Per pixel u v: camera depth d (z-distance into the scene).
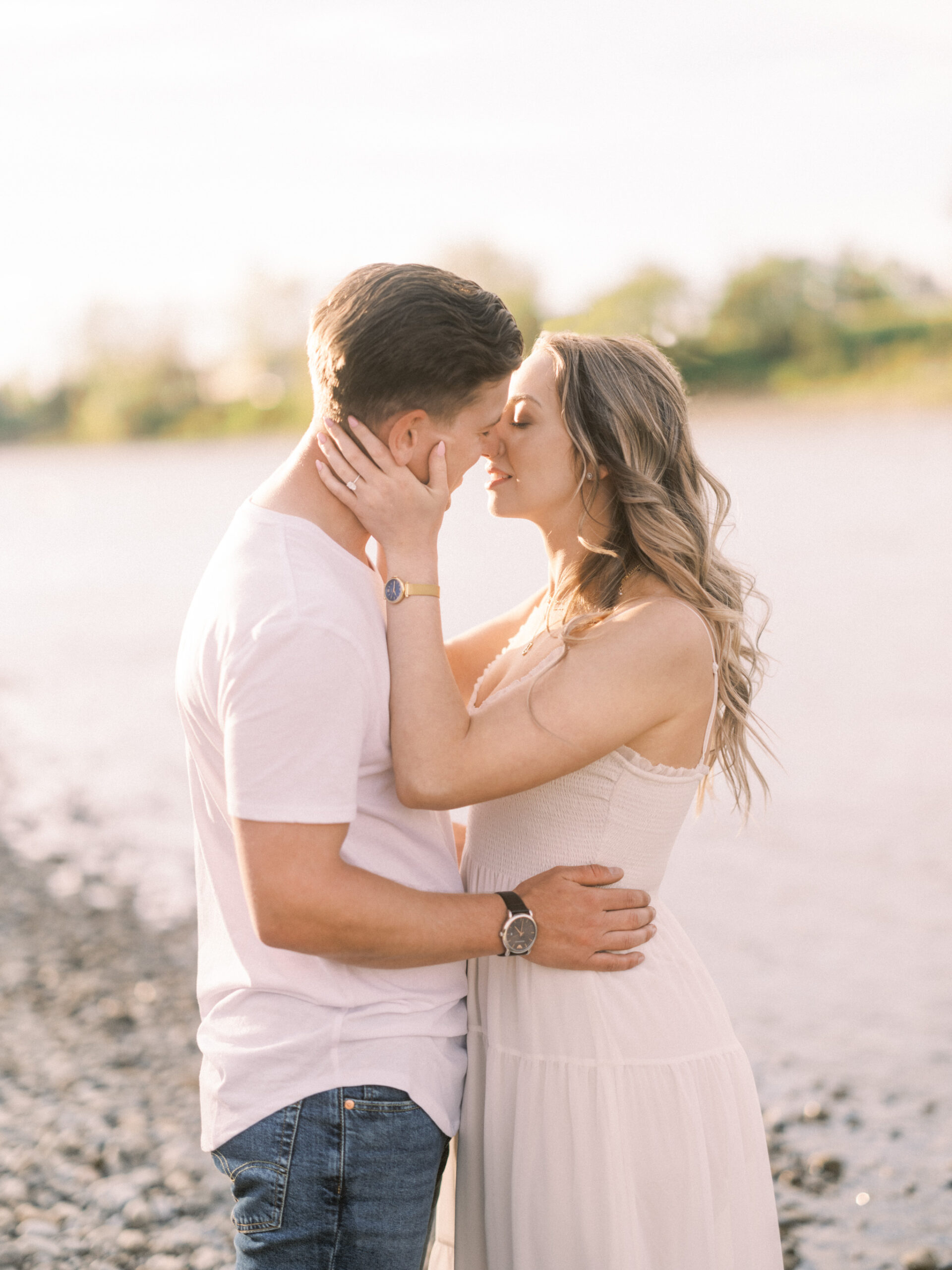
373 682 1.93
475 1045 2.17
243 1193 1.94
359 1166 1.90
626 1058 2.08
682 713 2.12
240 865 1.82
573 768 2.04
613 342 2.23
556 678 2.05
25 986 5.63
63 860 7.80
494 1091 2.12
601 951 2.08
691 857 7.00
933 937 5.73
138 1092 4.46
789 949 5.66
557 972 2.09
